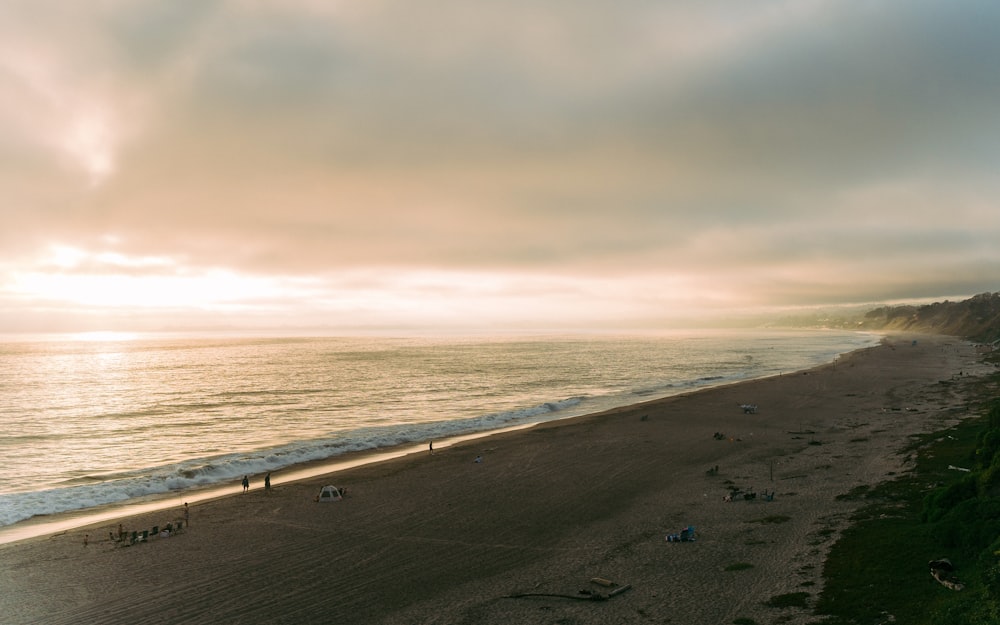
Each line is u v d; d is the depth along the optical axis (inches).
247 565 1101.1
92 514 1514.5
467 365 6786.4
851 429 2417.6
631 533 1256.2
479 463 1937.7
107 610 925.8
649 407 3181.6
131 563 1114.7
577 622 854.5
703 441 2269.9
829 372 4977.9
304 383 4840.1
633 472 1803.6
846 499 1398.9
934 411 2738.7
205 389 4434.1
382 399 3841.0
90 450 2330.2
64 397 4001.0
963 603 739.4
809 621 810.2
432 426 2751.0
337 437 2527.1
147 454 2251.5
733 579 984.3
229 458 2092.8
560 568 1071.0
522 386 4606.3
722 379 5004.9
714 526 1277.1
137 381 5078.7
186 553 1164.5
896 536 1080.2
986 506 1019.3
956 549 965.2
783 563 1037.8
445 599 949.8
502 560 1118.4
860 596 863.7
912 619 764.6
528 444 2250.2
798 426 2549.2
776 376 4795.8
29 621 893.8
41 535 1334.9
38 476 1931.6
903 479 1505.9
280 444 2410.2
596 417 2891.2
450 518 1379.2
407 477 1761.8
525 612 894.4
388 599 953.5
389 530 1295.5
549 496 1553.9
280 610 919.0
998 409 1765.5
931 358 6486.2
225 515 1412.4
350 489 1635.1
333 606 930.7
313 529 1306.6
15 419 3100.4
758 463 1883.6
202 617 898.1
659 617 860.0
